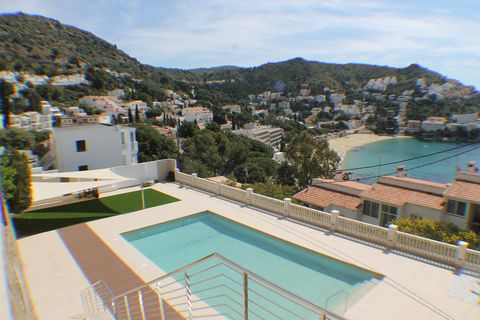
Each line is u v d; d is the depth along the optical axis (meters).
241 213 18.64
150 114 141.62
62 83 148.50
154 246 15.55
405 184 21.95
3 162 15.48
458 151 57.19
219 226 17.88
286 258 14.14
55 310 9.82
